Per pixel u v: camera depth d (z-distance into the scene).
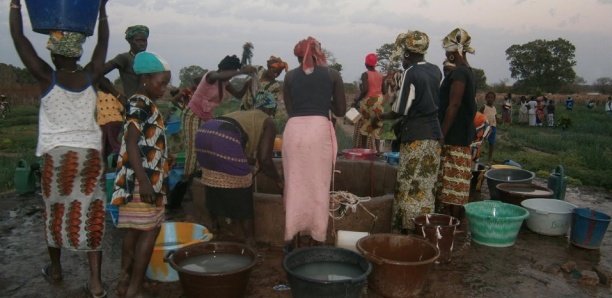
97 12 3.40
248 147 4.35
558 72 71.62
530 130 22.89
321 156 4.04
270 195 4.76
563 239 5.32
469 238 5.20
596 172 9.60
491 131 10.84
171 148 6.96
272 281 4.04
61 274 4.00
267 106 4.85
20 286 3.90
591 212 5.09
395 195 4.80
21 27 3.27
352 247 4.30
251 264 3.43
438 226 4.31
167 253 3.69
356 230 4.80
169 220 5.63
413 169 4.59
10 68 39.94
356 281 3.28
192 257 3.77
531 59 72.25
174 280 3.96
